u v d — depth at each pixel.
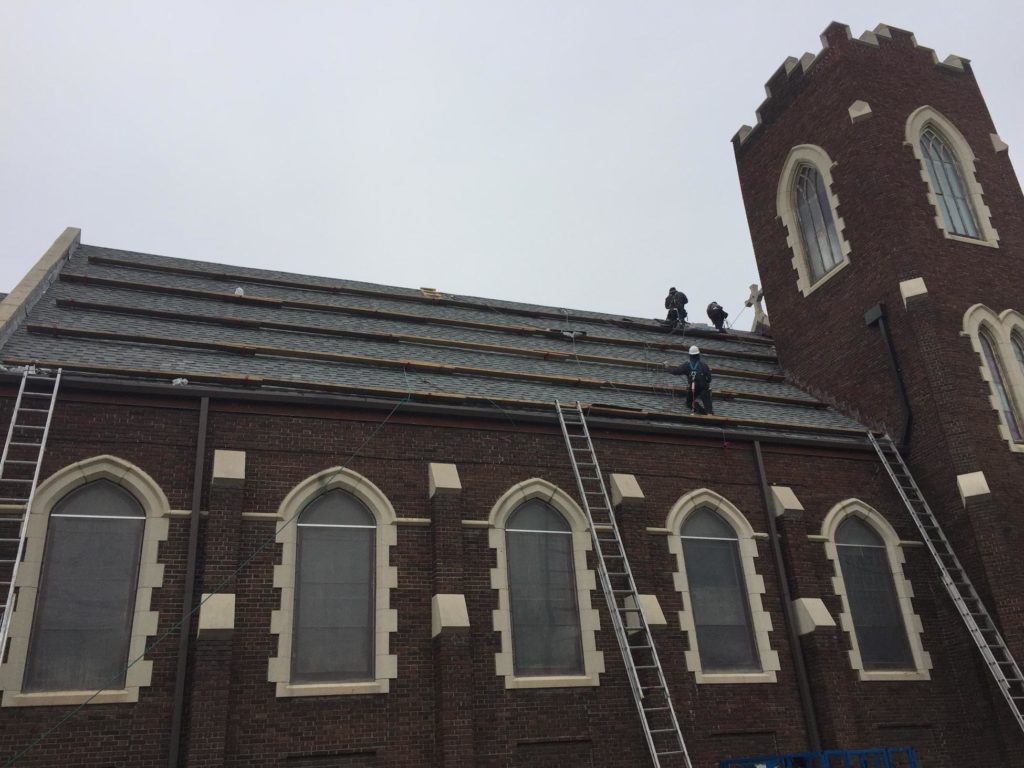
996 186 24.80
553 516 17.80
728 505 19.12
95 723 13.13
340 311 22.89
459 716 14.82
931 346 21.42
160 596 14.20
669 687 16.58
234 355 18.36
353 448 16.55
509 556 17.11
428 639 15.63
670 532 18.31
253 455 15.76
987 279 23.08
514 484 17.48
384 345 21.48
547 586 17.11
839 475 20.69
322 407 16.55
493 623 16.16
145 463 14.98
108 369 15.41
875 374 22.81
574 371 22.78
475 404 18.12
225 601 14.23
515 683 15.81
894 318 22.48
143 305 20.36
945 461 20.59
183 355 17.70
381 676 15.05
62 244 21.72
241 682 14.15
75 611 13.87
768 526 19.31
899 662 19.31
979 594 19.41
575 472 17.64
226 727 13.66
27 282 18.73
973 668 19.03
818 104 25.75
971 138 25.28
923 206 23.41
